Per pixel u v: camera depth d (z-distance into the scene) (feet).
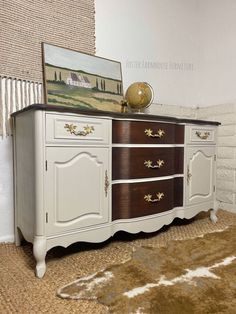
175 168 5.20
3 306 2.85
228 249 4.38
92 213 4.04
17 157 4.42
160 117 4.70
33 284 3.29
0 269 3.69
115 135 4.31
